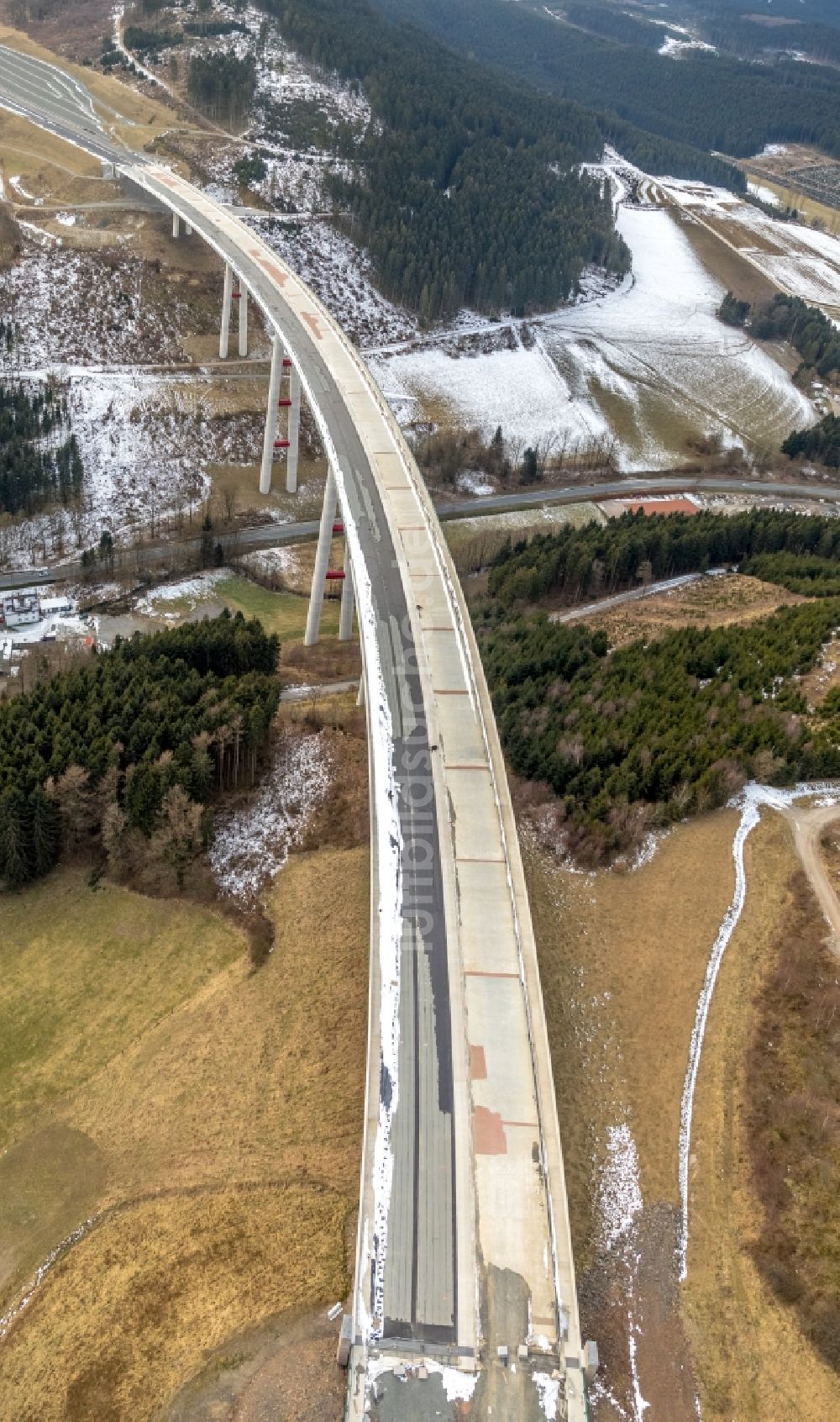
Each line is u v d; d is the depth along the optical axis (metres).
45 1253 46.50
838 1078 49.59
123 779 69.56
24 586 114.00
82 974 61.53
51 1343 42.62
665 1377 39.81
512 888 54.69
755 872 62.78
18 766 68.81
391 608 75.00
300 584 118.56
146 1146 51.25
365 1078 48.12
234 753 73.50
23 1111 53.41
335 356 110.94
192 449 141.25
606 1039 53.91
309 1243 46.03
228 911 65.88
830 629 87.81
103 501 129.75
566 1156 48.22
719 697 76.81
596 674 83.94
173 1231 46.88
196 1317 43.12
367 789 74.62
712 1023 53.81
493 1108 45.22
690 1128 48.97
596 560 111.50
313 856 69.75
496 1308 38.50
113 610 110.00
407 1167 42.72
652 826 66.94
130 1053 56.47
